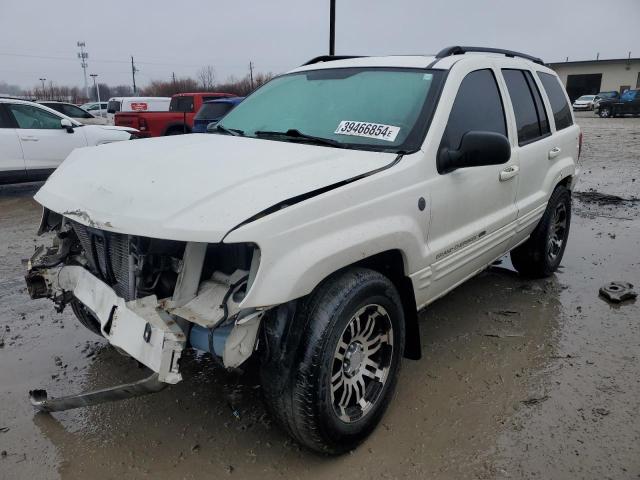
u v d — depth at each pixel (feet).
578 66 184.03
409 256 9.16
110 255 8.64
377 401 8.96
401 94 10.50
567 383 10.67
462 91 10.84
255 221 6.93
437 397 10.24
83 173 9.03
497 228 12.03
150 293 7.80
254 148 9.39
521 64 13.96
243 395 10.38
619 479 8.15
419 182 9.28
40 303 14.52
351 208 8.00
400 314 9.16
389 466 8.46
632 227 22.49
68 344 12.25
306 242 7.39
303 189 7.62
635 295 14.92
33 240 20.95
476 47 12.50
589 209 26.00
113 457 8.68
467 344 12.30
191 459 8.64
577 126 17.08
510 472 8.32
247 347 7.22
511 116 12.54
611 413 9.71
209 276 7.81
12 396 10.23
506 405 9.97
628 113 108.88
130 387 7.44
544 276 16.30
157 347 7.06
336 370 8.23
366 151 9.48
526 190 13.38
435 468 8.42
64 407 8.65
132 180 8.05
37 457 8.65
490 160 9.36
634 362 11.48
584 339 12.53
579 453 8.70
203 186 7.47
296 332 7.59
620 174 36.27
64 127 32.19
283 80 12.88
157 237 6.97
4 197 30.68
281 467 8.46
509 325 13.25
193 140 10.43
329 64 12.59
